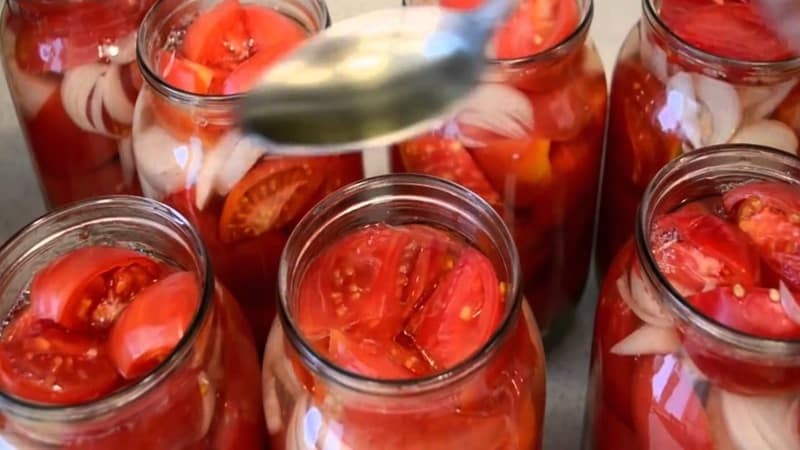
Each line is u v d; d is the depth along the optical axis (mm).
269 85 575
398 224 583
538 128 625
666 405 545
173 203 629
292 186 623
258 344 681
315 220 561
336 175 636
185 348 524
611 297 577
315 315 551
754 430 531
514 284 529
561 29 631
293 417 544
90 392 540
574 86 634
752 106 620
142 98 642
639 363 554
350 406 520
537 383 554
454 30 581
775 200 569
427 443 521
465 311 543
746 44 624
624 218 688
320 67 574
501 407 530
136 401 518
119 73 691
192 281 557
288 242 551
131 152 711
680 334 536
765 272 560
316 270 564
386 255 565
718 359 526
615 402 575
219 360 553
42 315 561
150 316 545
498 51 628
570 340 716
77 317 561
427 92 572
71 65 690
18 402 513
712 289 544
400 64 574
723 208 582
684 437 543
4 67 725
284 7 667
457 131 622
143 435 529
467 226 567
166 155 624
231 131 607
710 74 619
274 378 554
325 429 532
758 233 564
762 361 517
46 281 563
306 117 568
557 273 688
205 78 624
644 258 538
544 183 639
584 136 644
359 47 577
